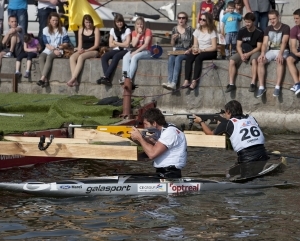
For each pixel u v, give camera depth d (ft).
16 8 153.17
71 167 99.86
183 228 68.08
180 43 136.98
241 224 69.41
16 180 90.53
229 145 112.57
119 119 117.50
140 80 139.23
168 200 79.05
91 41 145.38
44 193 81.15
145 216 72.38
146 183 81.66
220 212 73.82
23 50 152.05
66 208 75.82
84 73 144.05
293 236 65.41
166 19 189.16
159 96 138.10
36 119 113.60
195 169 97.19
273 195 81.15
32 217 72.08
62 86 146.51
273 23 127.24
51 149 88.48
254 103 131.23
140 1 194.90
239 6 138.72
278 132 130.21
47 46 147.43
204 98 134.72
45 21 152.46
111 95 141.59
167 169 82.79
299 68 126.52
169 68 135.23
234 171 89.92
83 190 81.15
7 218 71.61
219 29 144.25
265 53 128.57
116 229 67.82
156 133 83.61
